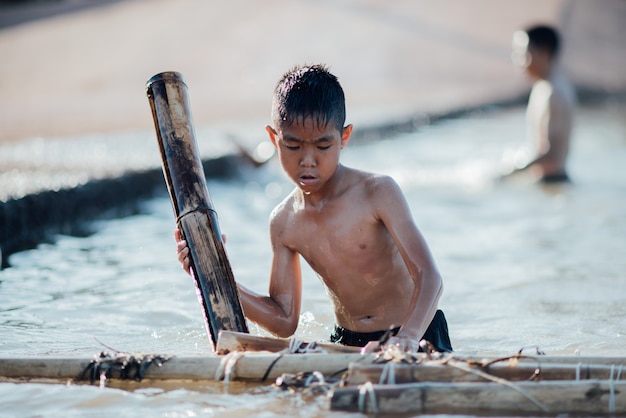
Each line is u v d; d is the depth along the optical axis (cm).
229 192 2522
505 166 2672
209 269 998
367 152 3434
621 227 1961
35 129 3591
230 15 7344
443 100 4831
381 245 1027
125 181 2277
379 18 7169
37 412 827
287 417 807
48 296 1380
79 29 6875
